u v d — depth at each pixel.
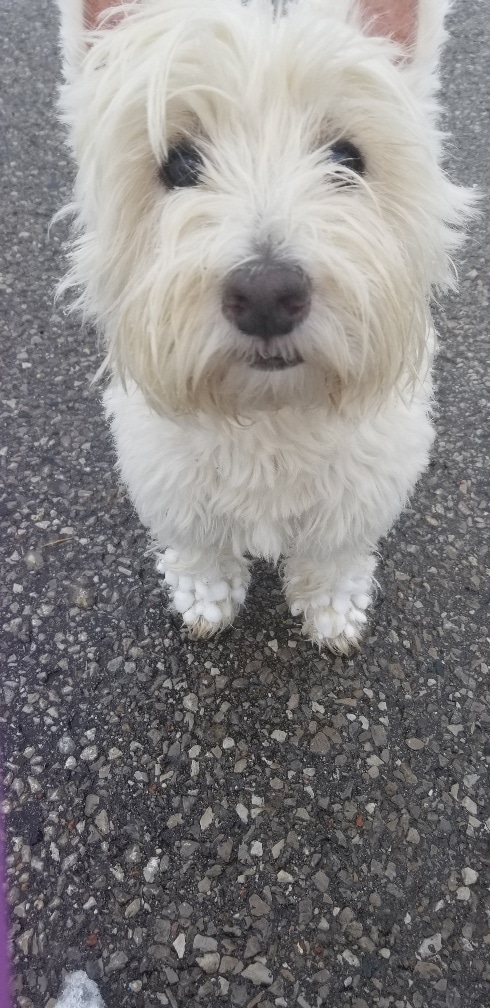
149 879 0.35
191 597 0.42
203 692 0.41
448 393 0.54
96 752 0.39
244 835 0.36
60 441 0.51
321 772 0.38
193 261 0.22
